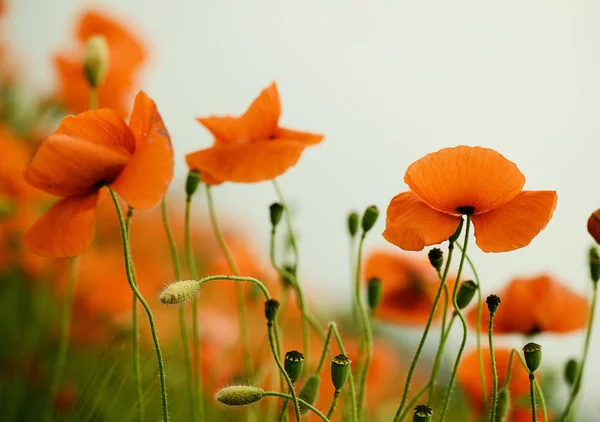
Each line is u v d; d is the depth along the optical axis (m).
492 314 0.67
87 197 0.70
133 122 0.70
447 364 1.01
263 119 0.78
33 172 0.68
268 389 0.84
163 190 0.67
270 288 0.98
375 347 0.91
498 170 0.68
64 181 0.69
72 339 1.00
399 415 0.71
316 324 0.78
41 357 0.97
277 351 0.71
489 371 0.80
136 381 0.74
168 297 0.66
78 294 1.03
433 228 0.69
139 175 0.67
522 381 0.80
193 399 0.76
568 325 0.79
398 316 0.87
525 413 0.79
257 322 0.96
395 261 0.87
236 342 0.93
